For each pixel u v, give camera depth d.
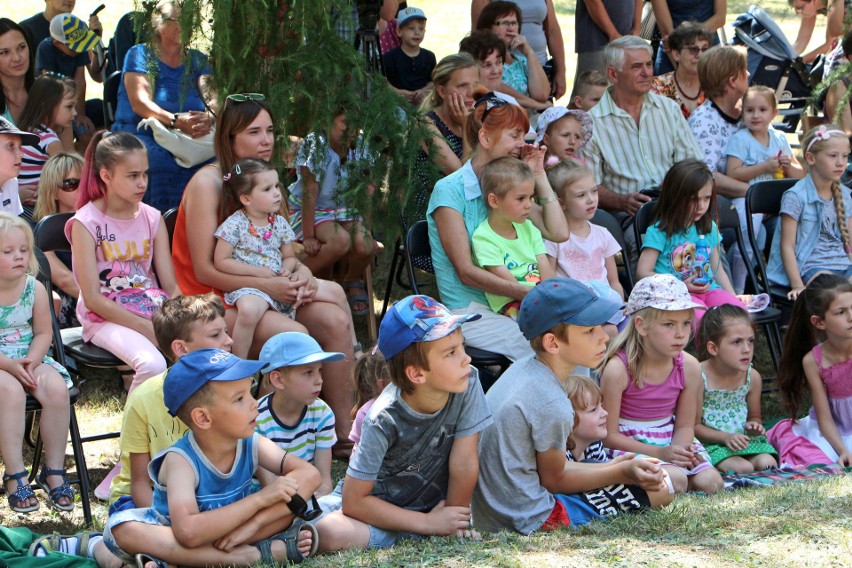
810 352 5.90
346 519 4.11
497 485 4.31
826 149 6.89
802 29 11.67
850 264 7.11
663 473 4.43
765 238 7.54
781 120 12.16
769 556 3.67
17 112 7.95
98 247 5.47
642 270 6.59
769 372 7.27
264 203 5.55
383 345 3.95
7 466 4.70
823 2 11.38
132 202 5.49
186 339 4.62
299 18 5.68
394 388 4.07
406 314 3.91
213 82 6.07
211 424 3.90
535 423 4.20
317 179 6.46
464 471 4.14
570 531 4.16
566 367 4.35
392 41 10.04
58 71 9.46
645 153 7.64
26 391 4.92
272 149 5.88
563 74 9.96
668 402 5.46
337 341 5.65
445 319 3.90
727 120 8.03
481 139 5.93
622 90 7.55
